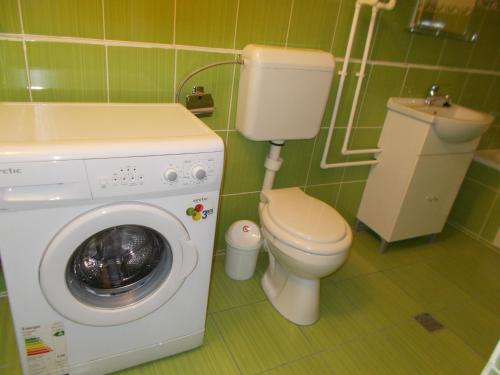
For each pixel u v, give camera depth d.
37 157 0.89
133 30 1.37
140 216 1.04
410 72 2.10
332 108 1.97
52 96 1.36
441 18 1.98
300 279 1.63
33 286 1.02
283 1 1.57
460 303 1.94
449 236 2.58
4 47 1.23
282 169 2.03
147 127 1.16
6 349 1.37
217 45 1.53
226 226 2.01
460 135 1.93
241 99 1.62
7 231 0.92
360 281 2.01
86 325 1.15
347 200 2.36
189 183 1.08
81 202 0.97
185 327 1.37
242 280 1.90
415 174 2.04
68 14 1.26
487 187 2.49
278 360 1.48
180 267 1.19
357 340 1.63
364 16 1.79
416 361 1.56
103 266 1.21
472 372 1.55
